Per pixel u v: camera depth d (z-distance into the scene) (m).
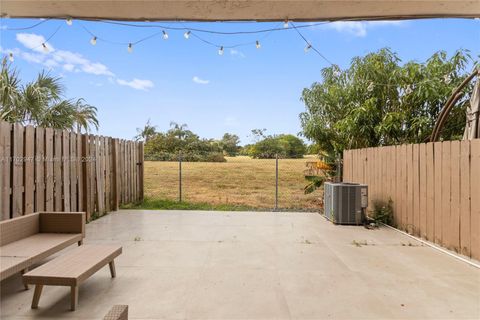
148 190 11.50
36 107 6.93
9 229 3.86
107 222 7.05
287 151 13.94
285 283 3.66
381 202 7.32
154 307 3.04
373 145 9.28
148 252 4.82
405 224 6.31
